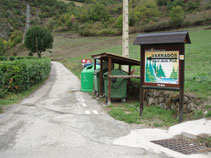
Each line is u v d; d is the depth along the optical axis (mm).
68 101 10094
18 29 143000
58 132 5586
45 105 9203
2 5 163750
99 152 4293
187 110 6520
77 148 4516
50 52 72750
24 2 178875
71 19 134000
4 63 11414
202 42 34625
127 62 10102
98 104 9273
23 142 4898
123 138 5074
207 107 5969
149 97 8367
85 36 102250
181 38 5926
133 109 7797
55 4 181000
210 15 71250
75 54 64500
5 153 4289
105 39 84562
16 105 9227
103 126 6043
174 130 5410
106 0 163625
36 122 6559
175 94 7070
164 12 111438
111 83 9016
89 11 140125
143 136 5184
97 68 12930
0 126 6168
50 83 17891
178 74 6184
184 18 77938
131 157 4051
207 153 4223
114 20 123000
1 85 10500
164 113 6902
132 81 10336
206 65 17047
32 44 67000
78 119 6832
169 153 4223
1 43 85562
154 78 6574
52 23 140125
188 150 4367
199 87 7305
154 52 6547
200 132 4973
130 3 131875
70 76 23531
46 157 4086
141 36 6750
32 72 14336
